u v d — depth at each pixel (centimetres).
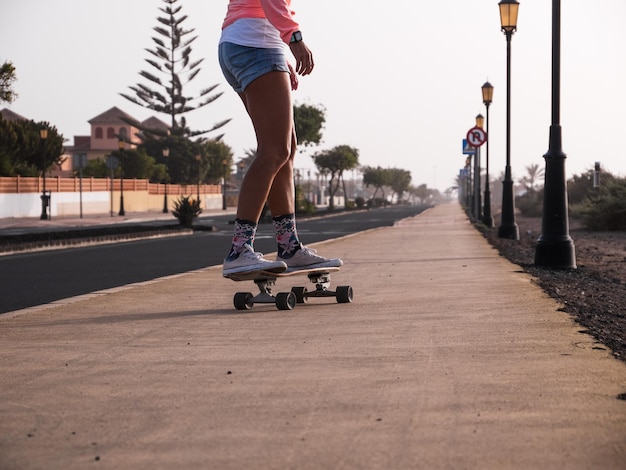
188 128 10331
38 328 755
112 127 12800
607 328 725
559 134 1502
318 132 7106
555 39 1490
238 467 353
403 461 356
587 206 3734
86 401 473
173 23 9675
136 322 788
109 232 3148
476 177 4603
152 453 375
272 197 859
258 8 815
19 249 2223
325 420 421
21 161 6638
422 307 860
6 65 4184
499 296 952
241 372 543
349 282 1166
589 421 411
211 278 1290
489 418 420
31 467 359
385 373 530
